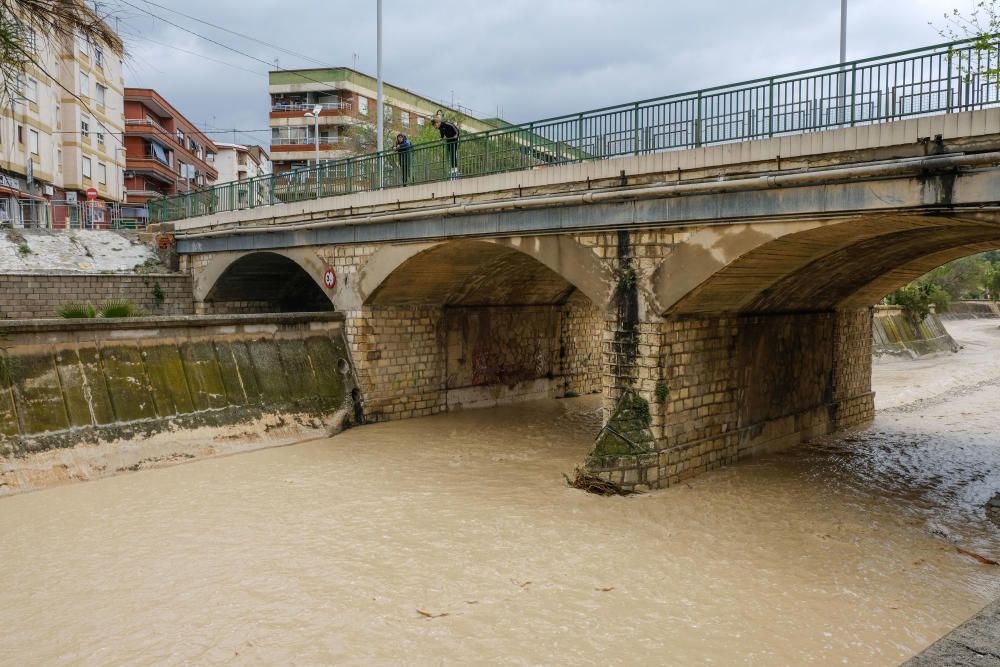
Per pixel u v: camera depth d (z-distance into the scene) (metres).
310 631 8.51
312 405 18.34
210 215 25.36
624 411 13.49
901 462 15.97
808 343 17.61
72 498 13.05
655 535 11.48
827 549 11.02
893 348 34.25
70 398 14.55
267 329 18.33
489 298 21.89
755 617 8.88
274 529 11.74
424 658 7.94
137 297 25.94
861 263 15.05
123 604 9.18
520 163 15.30
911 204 9.70
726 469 14.91
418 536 11.46
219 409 16.58
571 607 9.12
